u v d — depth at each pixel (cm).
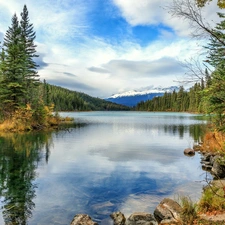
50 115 3838
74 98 14200
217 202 638
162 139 2273
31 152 1563
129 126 3750
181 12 501
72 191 860
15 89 3098
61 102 12512
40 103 3544
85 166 1219
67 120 5150
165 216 619
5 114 3159
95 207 727
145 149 1733
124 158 1415
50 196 812
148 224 594
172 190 873
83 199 788
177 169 1173
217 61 564
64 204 747
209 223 526
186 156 1484
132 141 2144
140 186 917
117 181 977
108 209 714
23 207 721
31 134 2584
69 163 1279
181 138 2342
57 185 923
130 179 1005
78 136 2470
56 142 2030
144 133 2775
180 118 6069
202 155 1508
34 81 3744
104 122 4722
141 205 743
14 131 2830
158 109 14225
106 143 2014
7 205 736
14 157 1402
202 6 502
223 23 523
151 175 1068
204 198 682
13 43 3772
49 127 3406
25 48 3853
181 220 568
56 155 1479
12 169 1144
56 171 1118
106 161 1334
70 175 1056
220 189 716
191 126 3638
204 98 632
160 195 824
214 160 1192
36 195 820
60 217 657
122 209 713
